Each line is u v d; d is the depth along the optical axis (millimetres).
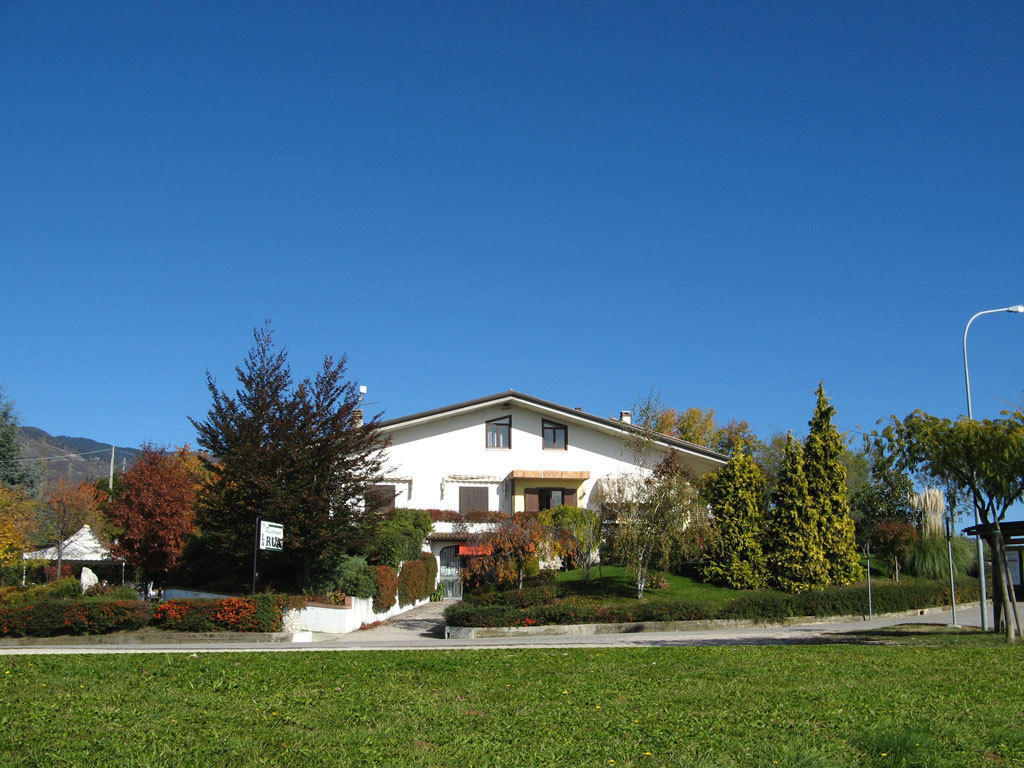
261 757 9461
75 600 27469
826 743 10234
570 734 10578
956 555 37781
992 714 11664
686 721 11273
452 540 40688
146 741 9953
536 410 44281
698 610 28438
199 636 26250
